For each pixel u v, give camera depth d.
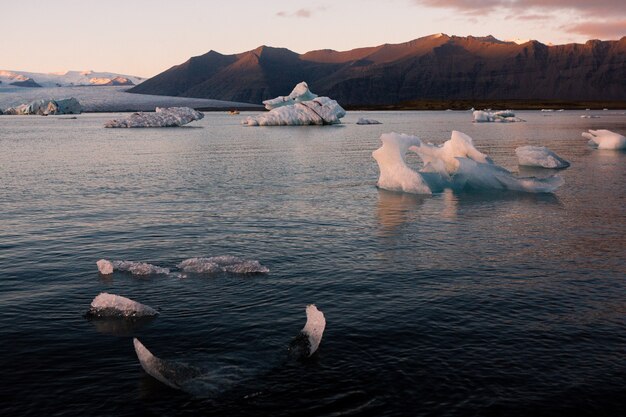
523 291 9.08
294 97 97.38
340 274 10.02
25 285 9.45
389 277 9.84
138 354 6.24
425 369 6.37
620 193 19.39
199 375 6.25
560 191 19.98
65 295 8.95
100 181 22.67
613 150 37.28
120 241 12.56
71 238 12.83
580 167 27.45
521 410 5.55
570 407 5.60
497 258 11.09
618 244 12.23
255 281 9.62
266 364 6.52
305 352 6.75
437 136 54.31
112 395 5.84
